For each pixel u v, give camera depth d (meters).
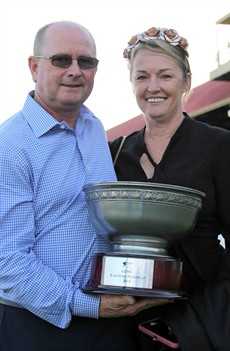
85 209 2.11
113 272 1.89
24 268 1.95
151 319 2.12
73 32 2.17
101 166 2.25
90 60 2.18
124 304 1.91
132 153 2.40
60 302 1.98
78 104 2.18
